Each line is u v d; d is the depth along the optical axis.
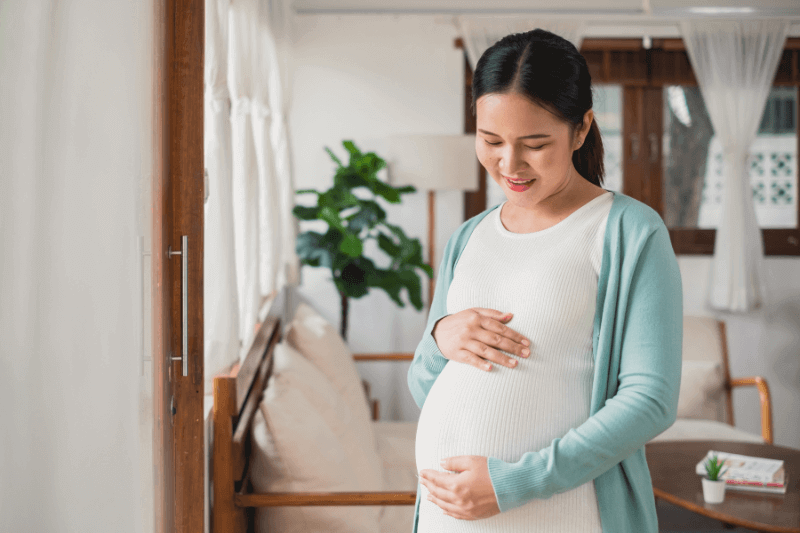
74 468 0.97
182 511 1.35
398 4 4.29
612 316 1.00
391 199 3.83
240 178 2.53
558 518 1.00
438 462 1.09
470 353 1.09
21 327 0.90
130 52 1.09
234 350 2.06
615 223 1.03
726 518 2.20
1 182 0.88
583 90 0.99
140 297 1.13
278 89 3.54
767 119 4.36
